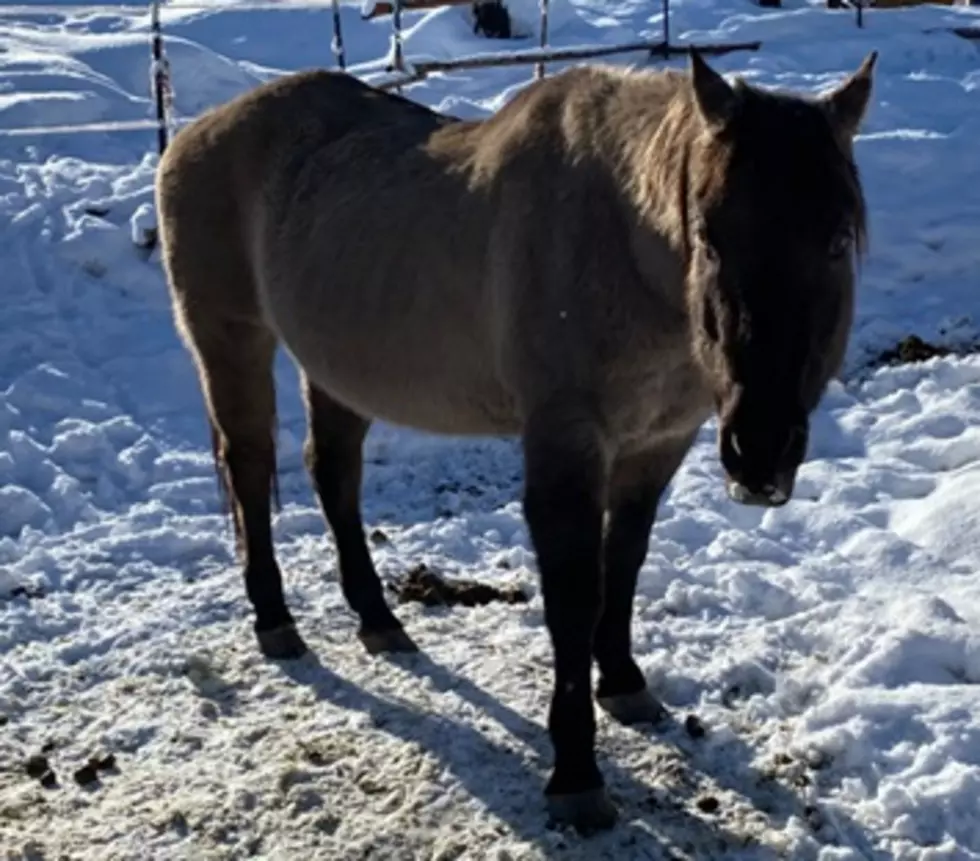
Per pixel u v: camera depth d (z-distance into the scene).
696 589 4.88
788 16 13.72
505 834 3.64
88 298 7.75
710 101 3.02
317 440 4.82
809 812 3.63
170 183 4.83
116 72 11.66
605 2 15.69
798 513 5.56
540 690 4.34
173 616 4.97
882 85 11.34
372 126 4.43
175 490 6.12
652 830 3.62
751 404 2.88
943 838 3.47
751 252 2.87
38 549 5.50
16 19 15.19
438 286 3.91
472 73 11.92
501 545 5.52
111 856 3.63
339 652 4.70
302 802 3.83
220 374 4.86
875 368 7.14
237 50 13.87
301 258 4.34
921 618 4.42
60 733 4.27
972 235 8.20
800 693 4.20
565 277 3.54
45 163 9.20
